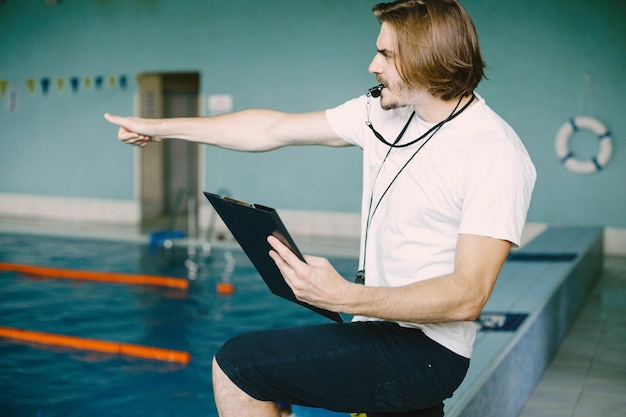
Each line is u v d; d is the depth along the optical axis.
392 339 1.35
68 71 10.85
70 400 3.71
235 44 9.95
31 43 11.01
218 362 1.34
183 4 10.12
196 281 6.64
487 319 3.66
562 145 8.46
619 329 5.00
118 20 10.48
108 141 10.76
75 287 6.42
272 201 9.96
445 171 1.32
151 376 4.11
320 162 9.66
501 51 8.70
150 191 11.15
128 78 10.53
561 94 8.52
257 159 9.97
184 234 9.26
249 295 6.11
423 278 1.36
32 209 11.27
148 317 5.40
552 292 4.29
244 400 1.34
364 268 1.50
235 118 1.70
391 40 1.29
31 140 11.19
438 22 1.26
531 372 3.64
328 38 9.49
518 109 8.70
